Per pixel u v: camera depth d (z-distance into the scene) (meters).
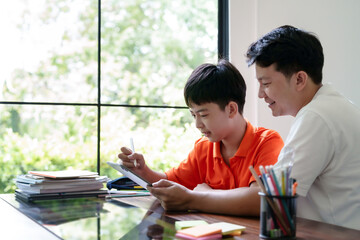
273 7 2.60
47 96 4.32
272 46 1.39
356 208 1.34
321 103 1.36
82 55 4.79
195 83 1.58
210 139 1.64
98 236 1.07
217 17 2.84
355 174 1.33
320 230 1.10
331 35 2.56
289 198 1.01
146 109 3.59
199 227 1.08
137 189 1.88
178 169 1.87
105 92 5.00
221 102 1.58
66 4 4.54
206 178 1.78
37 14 4.14
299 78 1.39
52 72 4.34
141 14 5.30
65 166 3.33
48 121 3.35
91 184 1.74
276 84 1.39
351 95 2.55
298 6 2.57
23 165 3.26
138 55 5.30
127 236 1.06
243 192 1.32
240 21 2.69
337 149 1.33
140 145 3.52
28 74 4.05
